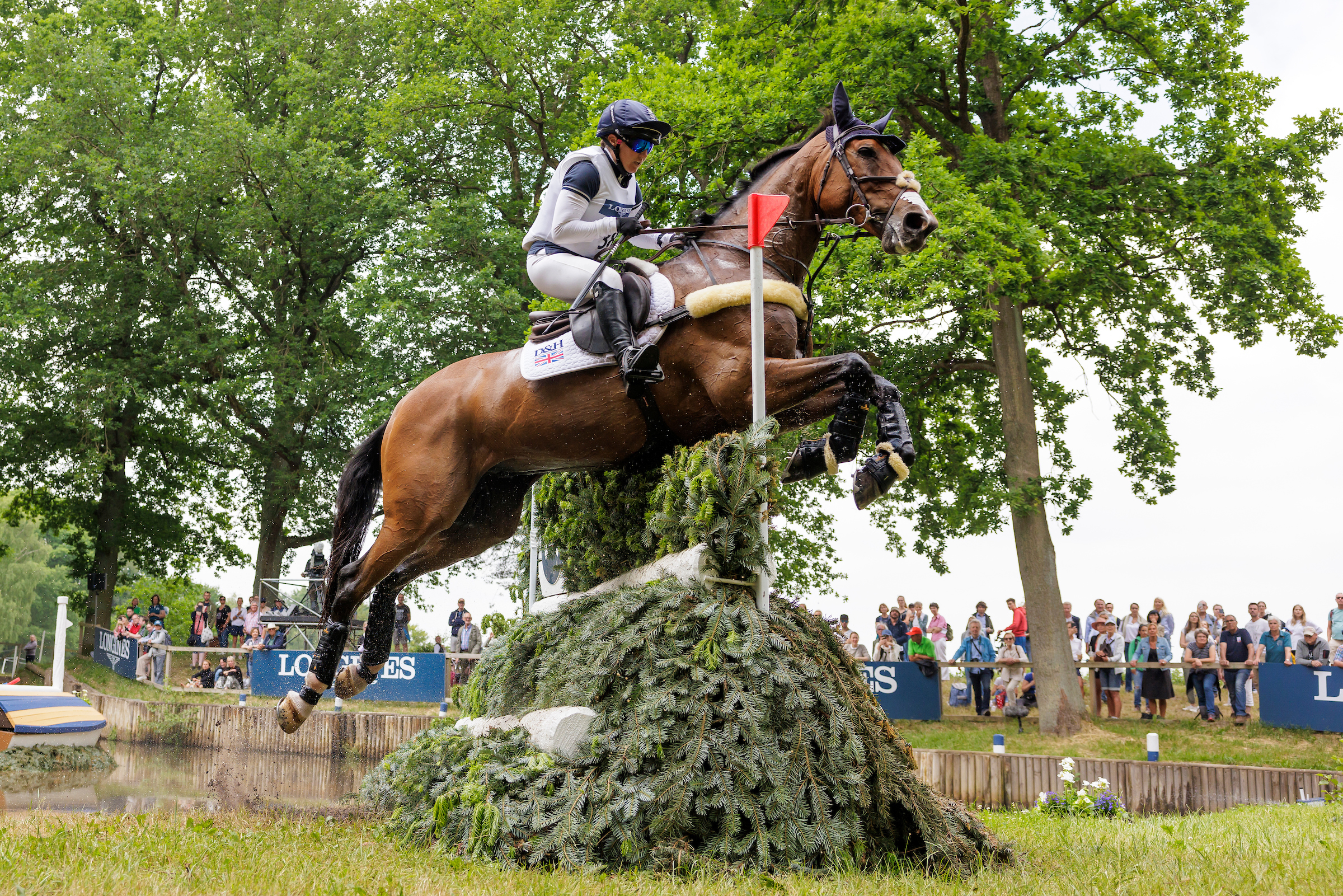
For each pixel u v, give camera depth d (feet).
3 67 80.48
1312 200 51.67
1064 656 47.03
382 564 17.93
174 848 13.00
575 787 13.70
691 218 17.49
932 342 54.19
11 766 39.09
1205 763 36.06
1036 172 48.32
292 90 74.23
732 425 15.74
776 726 13.93
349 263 78.69
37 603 185.78
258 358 72.08
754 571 15.03
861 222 16.22
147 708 53.06
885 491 15.06
